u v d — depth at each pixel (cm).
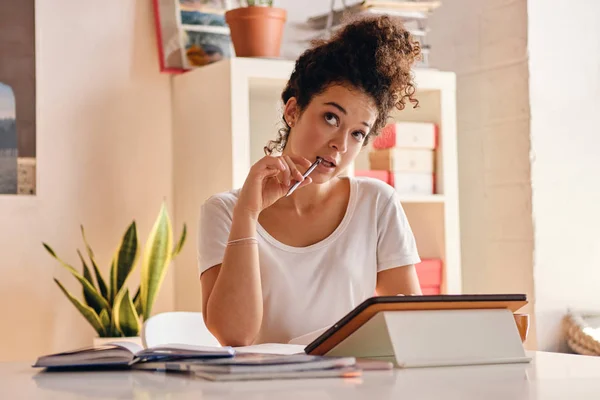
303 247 188
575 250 334
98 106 311
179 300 321
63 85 305
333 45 177
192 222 313
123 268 288
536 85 327
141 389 88
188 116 315
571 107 335
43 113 300
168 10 320
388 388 86
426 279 325
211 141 302
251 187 168
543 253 326
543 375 99
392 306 111
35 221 298
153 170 320
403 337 109
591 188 338
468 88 349
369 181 201
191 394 82
